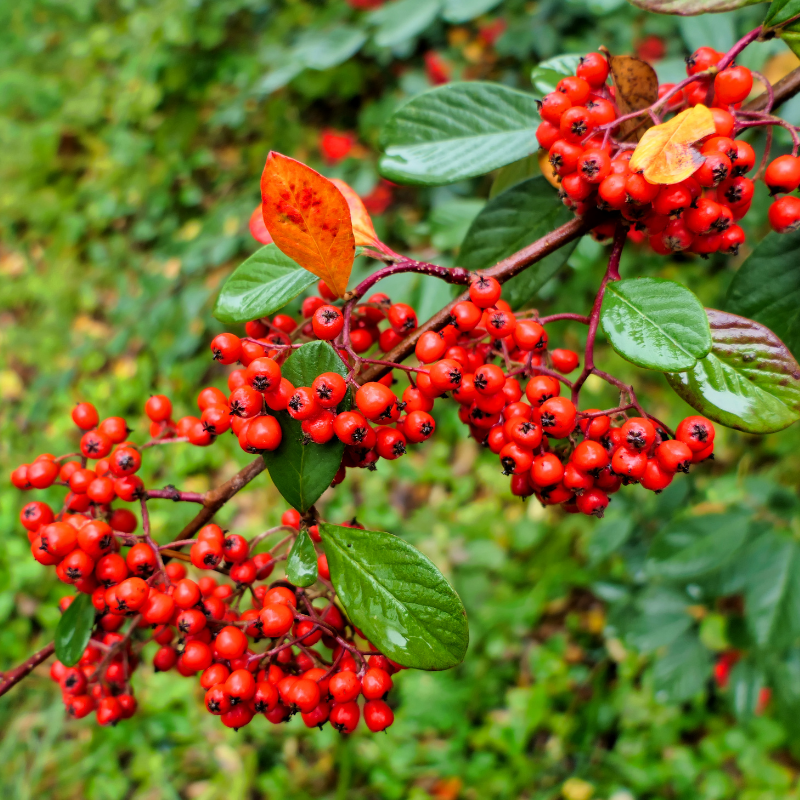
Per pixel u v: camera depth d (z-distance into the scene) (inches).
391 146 61.0
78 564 49.1
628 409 45.3
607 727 173.3
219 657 47.8
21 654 205.5
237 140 292.4
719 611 129.7
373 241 50.7
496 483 223.8
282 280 49.1
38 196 315.0
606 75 48.0
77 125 322.3
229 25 271.6
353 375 44.3
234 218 253.3
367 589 44.2
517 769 173.2
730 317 45.8
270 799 176.6
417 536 220.1
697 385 45.0
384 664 50.4
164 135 280.2
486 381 45.1
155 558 50.9
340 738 180.4
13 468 240.8
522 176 74.9
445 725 180.7
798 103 89.6
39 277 297.6
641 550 142.4
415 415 46.2
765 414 43.9
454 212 118.0
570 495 47.5
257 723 188.5
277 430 44.7
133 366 263.4
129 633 57.4
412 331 53.1
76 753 184.2
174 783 180.1
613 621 142.1
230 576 53.4
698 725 173.3
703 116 41.4
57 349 280.1
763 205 107.4
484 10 118.1
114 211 293.3
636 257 191.8
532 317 52.5
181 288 256.4
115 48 318.7
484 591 202.8
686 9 47.3
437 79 229.0
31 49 350.9
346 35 157.5
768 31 45.0
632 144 45.7
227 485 51.8
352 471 237.9
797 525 109.2
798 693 119.7
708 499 157.6
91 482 53.1
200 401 50.9
